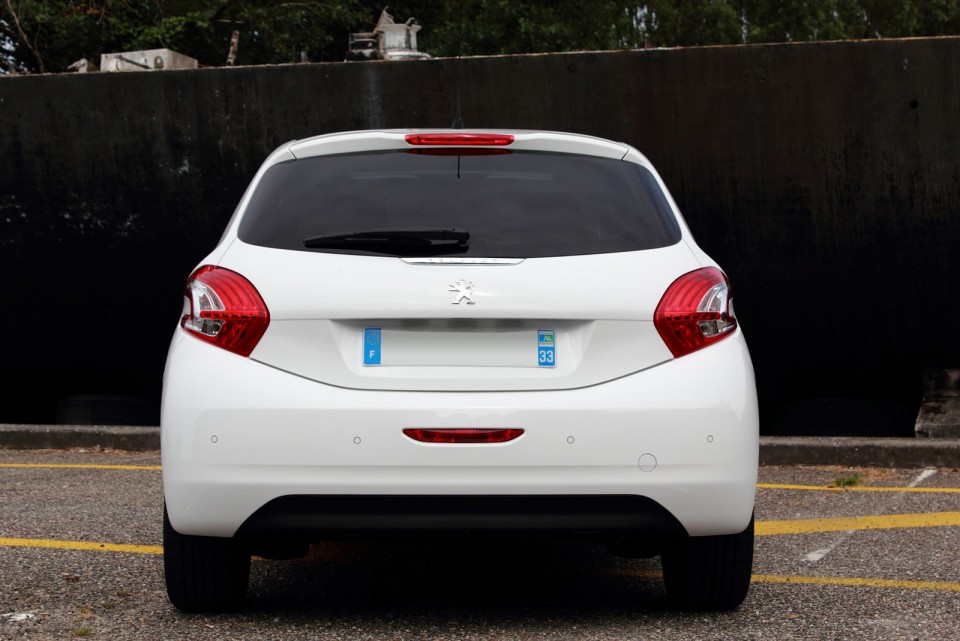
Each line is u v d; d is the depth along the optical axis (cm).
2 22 2709
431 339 380
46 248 1045
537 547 588
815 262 981
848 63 913
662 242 405
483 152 422
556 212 404
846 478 822
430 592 479
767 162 942
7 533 604
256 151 978
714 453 378
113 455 955
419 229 393
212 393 377
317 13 3081
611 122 944
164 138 984
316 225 401
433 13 3666
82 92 981
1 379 1156
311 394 374
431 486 370
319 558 557
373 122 960
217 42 3027
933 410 1026
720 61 921
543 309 379
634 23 4591
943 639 402
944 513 671
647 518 378
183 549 413
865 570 522
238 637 403
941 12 5522
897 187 939
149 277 1053
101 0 2819
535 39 3309
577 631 412
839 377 1066
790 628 416
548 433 371
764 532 622
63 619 429
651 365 383
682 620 429
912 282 980
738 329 405
